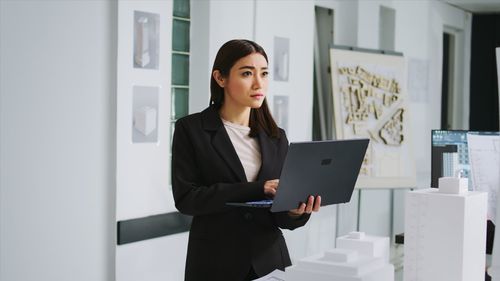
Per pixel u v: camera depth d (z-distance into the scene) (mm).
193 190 1815
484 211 1548
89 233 3109
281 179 1551
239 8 3941
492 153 2186
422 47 6074
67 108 2969
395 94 5117
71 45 2969
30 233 2838
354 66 4887
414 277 1528
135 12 3258
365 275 1371
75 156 3020
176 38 3695
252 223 1862
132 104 3277
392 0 5570
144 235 3371
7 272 2758
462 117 7020
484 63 7000
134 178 3311
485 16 6969
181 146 1897
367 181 4867
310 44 4633
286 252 1937
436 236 1490
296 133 4562
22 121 2781
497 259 1620
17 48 2744
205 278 1854
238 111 1916
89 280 3121
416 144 6004
